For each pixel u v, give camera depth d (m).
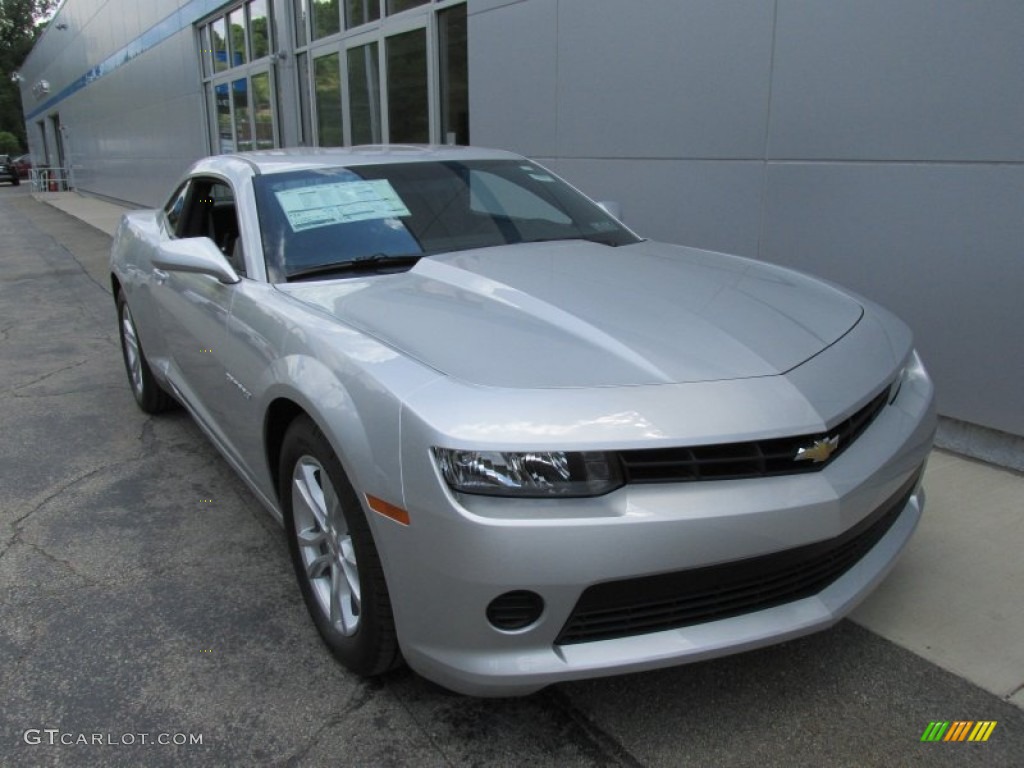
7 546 3.46
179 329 3.76
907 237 4.27
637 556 1.93
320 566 2.62
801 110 4.69
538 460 1.92
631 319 2.42
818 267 4.77
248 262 3.12
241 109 14.25
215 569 3.24
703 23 5.20
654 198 5.82
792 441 2.07
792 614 2.15
